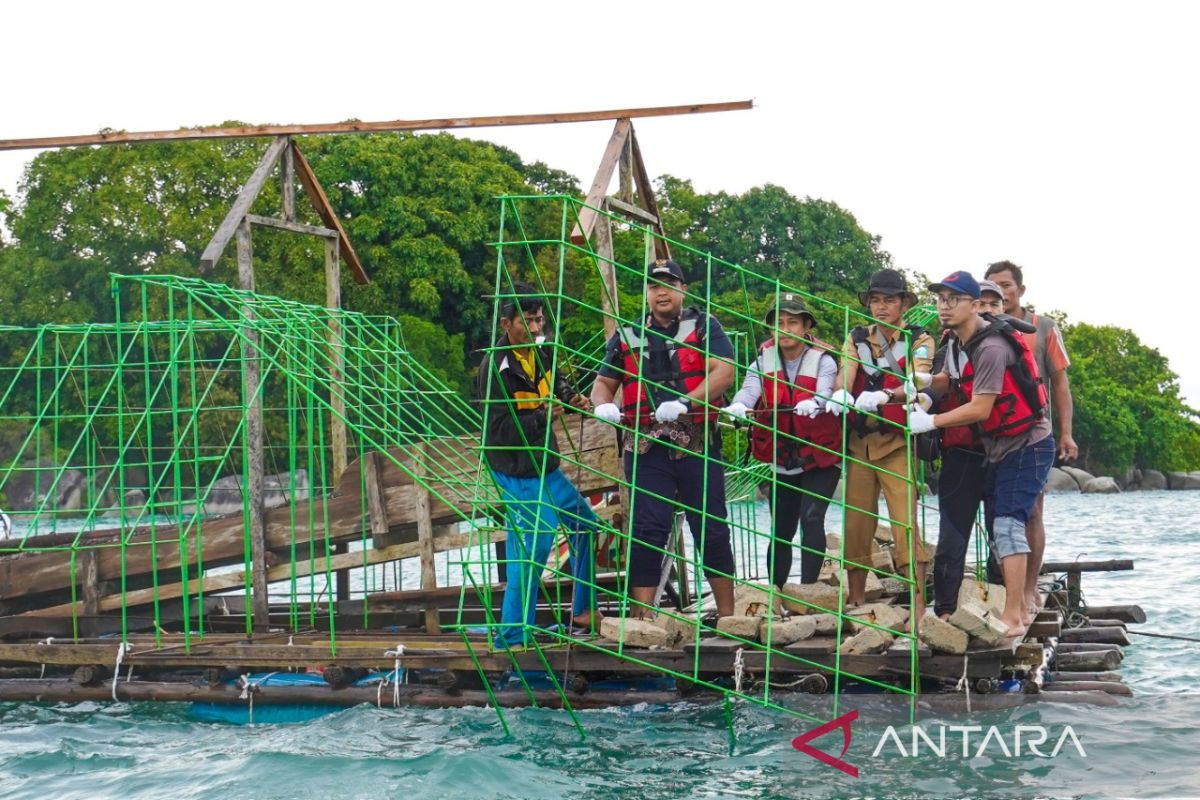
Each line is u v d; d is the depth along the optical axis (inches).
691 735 293.1
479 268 1653.5
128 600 380.8
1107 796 241.9
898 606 352.2
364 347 410.0
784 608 327.3
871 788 251.3
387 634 355.9
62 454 1214.3
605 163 371.2
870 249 2242.9
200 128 403.2
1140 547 986.1
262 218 390.9
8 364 1379.2
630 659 293.7
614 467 366.3
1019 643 300.8
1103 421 2950.3
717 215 2257.6
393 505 375.6
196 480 357.7
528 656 313.7
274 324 359.6
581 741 290.0
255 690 334.0
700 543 316.2
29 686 352.5
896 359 309.7
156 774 277.9
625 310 1435.8
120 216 1488.7
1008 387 299.0
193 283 362.0
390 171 1582.2
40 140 407.8
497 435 320.8
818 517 323.9
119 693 346.9
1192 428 3331.7
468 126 395.5
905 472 313.4
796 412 305.6
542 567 305.1
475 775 263.1
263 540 376.8
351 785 261.3
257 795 258.1
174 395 354.6
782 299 316.5
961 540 307.6
